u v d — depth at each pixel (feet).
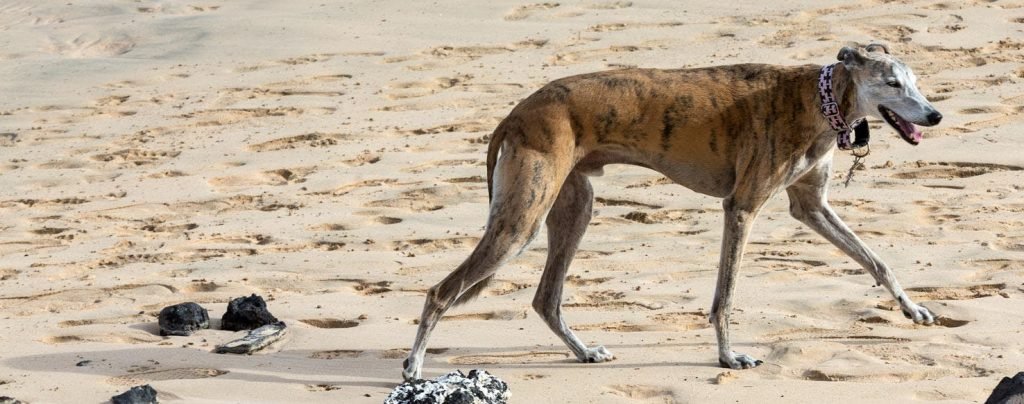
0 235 47.96
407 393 28.25
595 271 41.86
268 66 68.39
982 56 64.49
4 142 59.72
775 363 32.76
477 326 36.86
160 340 36.22
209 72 68.13
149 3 82.33
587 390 31.14
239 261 43.88
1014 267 40.50
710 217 46.93
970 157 51.67
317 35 72.59
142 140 58.95
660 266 42.14
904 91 31.89
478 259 31.60
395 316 38.04
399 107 61.46
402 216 48.29
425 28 72.95
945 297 38.06
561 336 33.76
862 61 32.17
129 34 75.82
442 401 28.09
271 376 32.48
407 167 53.67
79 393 31.24
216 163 55.36
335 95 63.62
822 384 31.01
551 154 31.76
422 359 31.71
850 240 35.01
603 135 32.78
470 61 67.46
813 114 32.73
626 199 49.06
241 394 31.14
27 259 44.98
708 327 36.35
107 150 57.88
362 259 43.68
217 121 60.90
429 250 44.88
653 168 33.94
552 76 64.34
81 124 61.67
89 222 49.14
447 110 60.75
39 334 36.63
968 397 29.81
